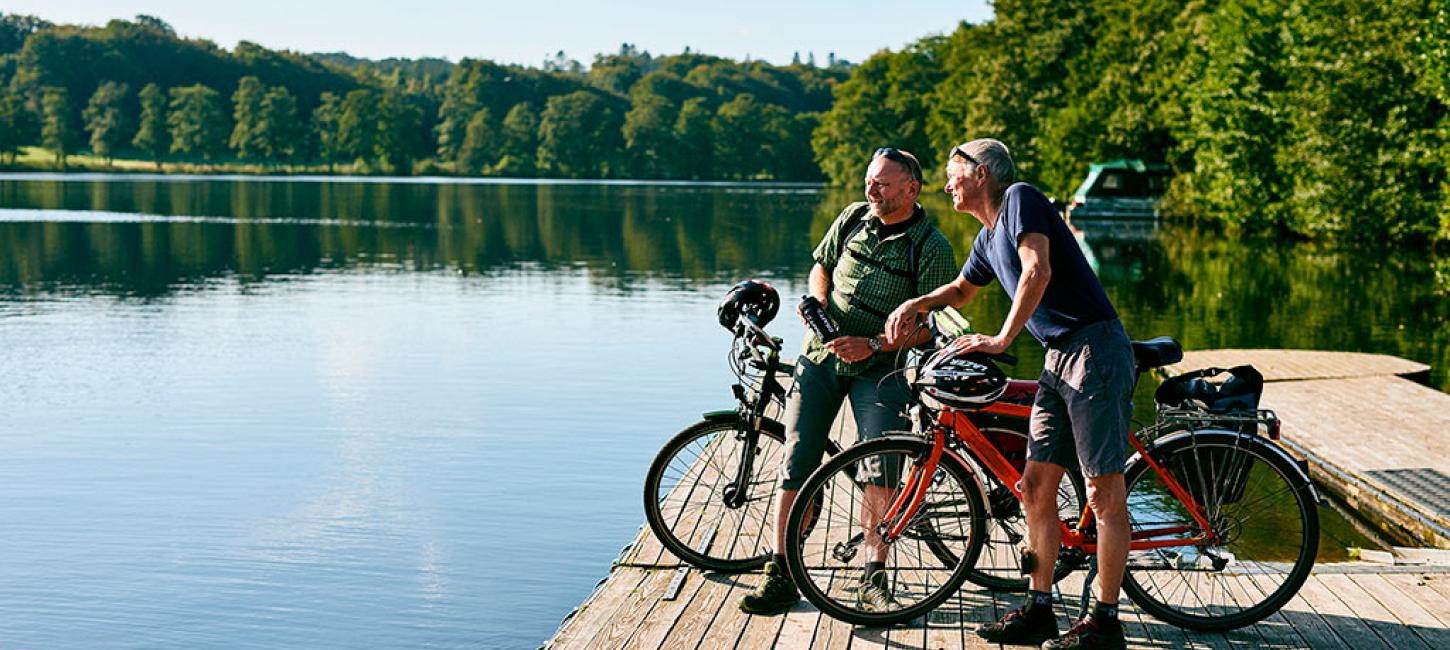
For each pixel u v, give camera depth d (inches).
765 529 216.8
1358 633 175.6
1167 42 1868.8
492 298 792.9
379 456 362.3
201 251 1183.6
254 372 505.7
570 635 176.6
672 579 200.7
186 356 546.0
